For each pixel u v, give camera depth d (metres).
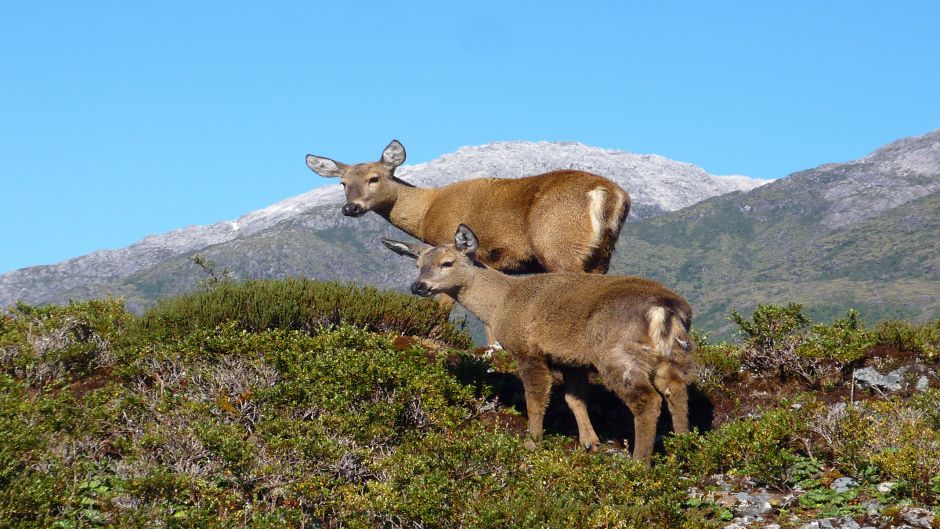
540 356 13.80
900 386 14.80
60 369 15.95
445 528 10.82
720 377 15.65
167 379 14.53
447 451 11.82
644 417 12.39
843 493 11.43
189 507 11.22
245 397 13.72
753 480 12.17
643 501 11.02
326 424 12.77
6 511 10.61
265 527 10.66
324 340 15.25
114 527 10.62
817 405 13.59
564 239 17.77
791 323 16.14
